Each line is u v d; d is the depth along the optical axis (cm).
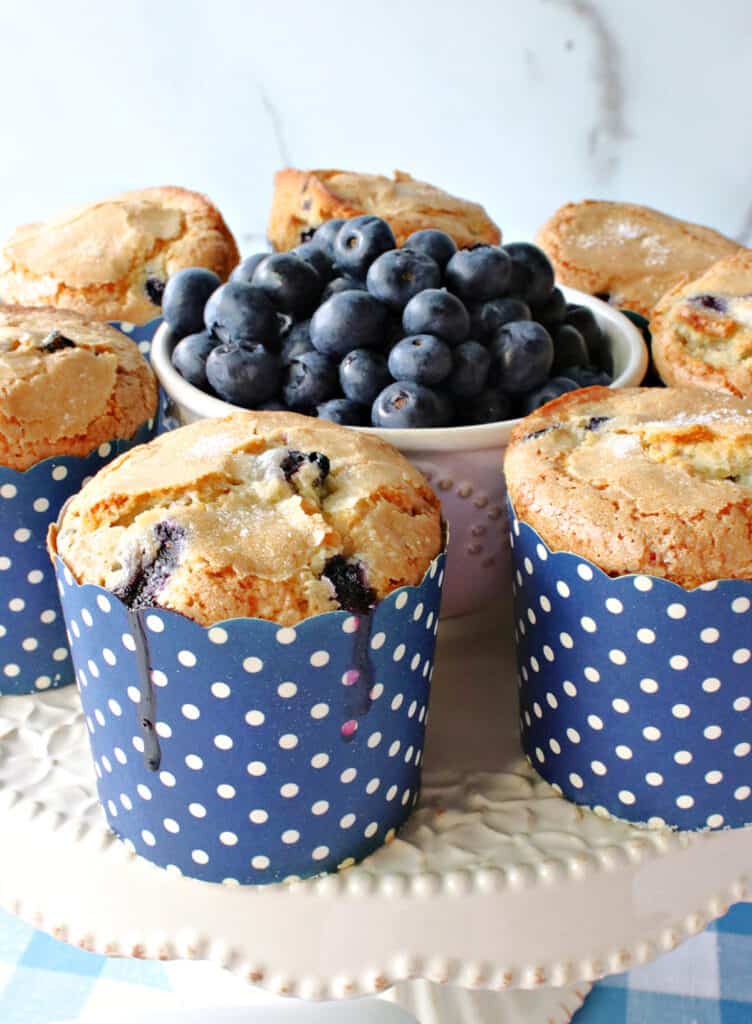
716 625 29
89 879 31
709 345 38
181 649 28
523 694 33
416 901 30
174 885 30
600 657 30
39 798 32
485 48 62
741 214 64
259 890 30
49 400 33
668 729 30
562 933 31
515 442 33
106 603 28
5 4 66
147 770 30
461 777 33
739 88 60
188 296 38
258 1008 35
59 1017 38
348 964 31
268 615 28
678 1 58
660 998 38
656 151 63
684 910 31
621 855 30
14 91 69
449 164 67
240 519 30
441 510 32
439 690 36
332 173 47
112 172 71
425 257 36
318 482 31
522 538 31
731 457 31
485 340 36
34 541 33
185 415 37
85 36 66
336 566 29
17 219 73
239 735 29
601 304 41
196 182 71
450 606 37
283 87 66
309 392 36
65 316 38
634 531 29
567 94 63
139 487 30
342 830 30
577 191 66
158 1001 39
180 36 65
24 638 34
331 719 29
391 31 63
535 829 31
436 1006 37
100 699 30
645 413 33
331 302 36
